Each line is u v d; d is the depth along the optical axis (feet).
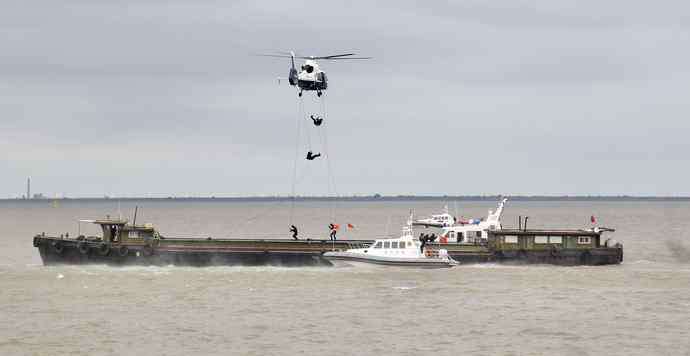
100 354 639.35
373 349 654.94
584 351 651.25
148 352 645.10
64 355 636.48
